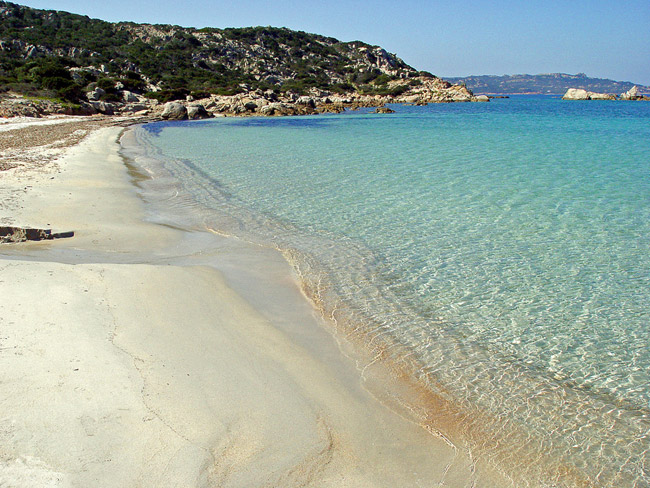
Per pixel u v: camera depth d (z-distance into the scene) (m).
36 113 49.97
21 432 5.00
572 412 6.33
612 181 19.28
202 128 47.62
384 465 5.31
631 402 6.53
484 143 32.75
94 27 123.38
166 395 5.95
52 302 7.93
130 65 97.88
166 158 26.58
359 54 154.50
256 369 6.90
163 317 8.05
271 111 71.31
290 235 13.25
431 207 15.66
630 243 12.21
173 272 10.08
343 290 9.90
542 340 8.04
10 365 6.06
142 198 17.11
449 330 8.38
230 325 8.17
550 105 107.69
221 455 5.11
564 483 5.19
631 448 5.70
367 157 26.41
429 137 37.34
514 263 11.11
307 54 147.62
